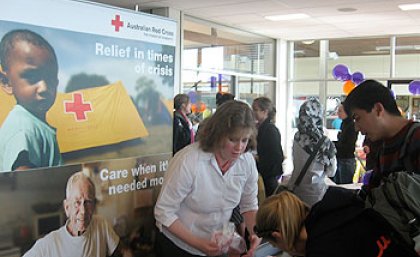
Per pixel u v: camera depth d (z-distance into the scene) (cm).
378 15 712
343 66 764
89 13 201
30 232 181
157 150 238
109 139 212
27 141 179
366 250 137
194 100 771
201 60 784
